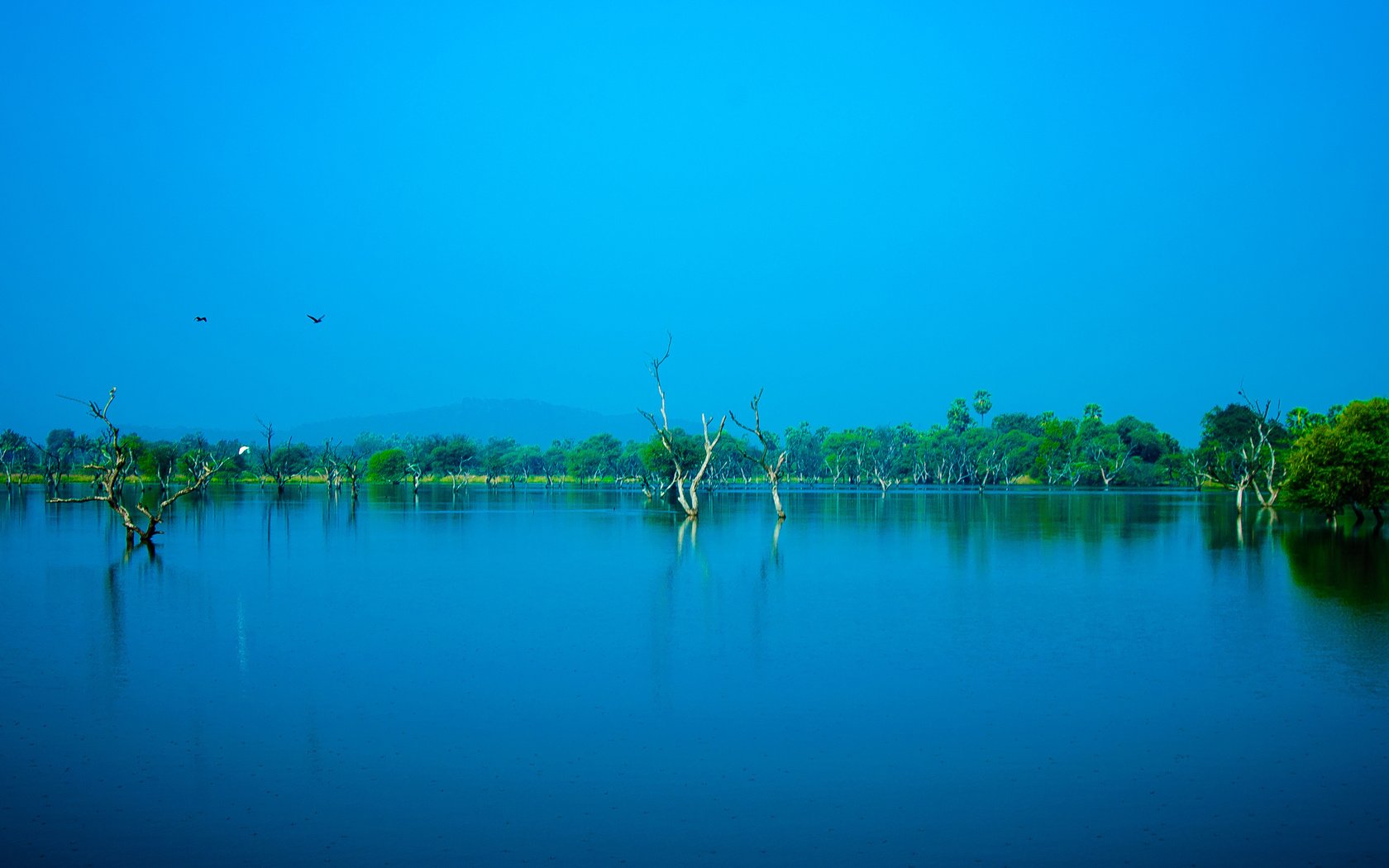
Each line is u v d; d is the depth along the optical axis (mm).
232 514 98500
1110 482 198875
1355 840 14461
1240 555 55750
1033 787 16578
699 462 154875
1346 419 75312
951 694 22625
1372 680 24125
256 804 15789
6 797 16078
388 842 14344
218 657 26672
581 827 14891
